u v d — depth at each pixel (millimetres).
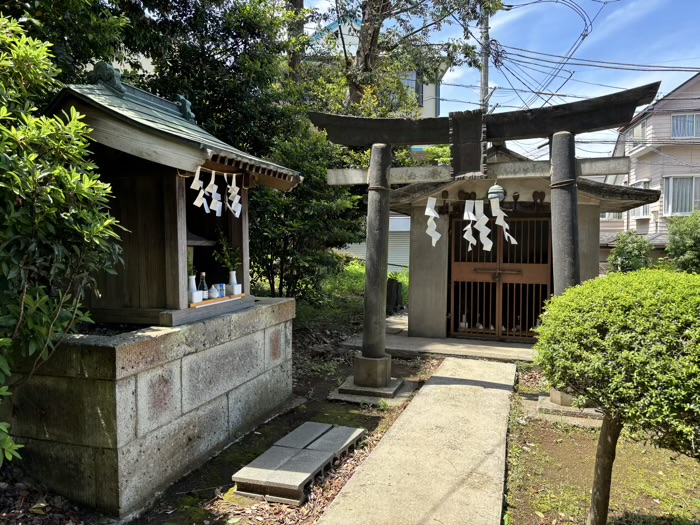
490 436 4000
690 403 2115
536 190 7207
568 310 2646
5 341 2232
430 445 3816
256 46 7457
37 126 2562
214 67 7336
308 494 3158
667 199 17969
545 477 3465
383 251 5414
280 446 3703
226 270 4629
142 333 3162
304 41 8516
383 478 3271
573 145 4820
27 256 2477
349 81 12891
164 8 6684
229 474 3465
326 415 4695
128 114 3256
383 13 12367
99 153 3639
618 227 22875
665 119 17859
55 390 2926
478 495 3061
